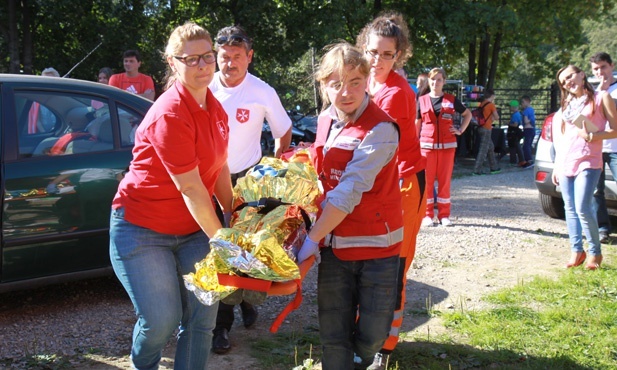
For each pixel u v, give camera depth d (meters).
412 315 5.07
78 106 4.99
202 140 3.00
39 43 21.72
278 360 4.18
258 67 21.88
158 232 3.11
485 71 23.12
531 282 5.83
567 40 23.08
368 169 3.01
